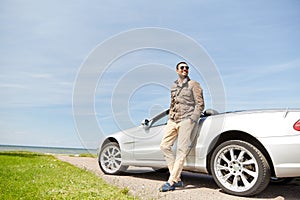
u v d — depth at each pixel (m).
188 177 5.49
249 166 3.88
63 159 8.33
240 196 3.90
